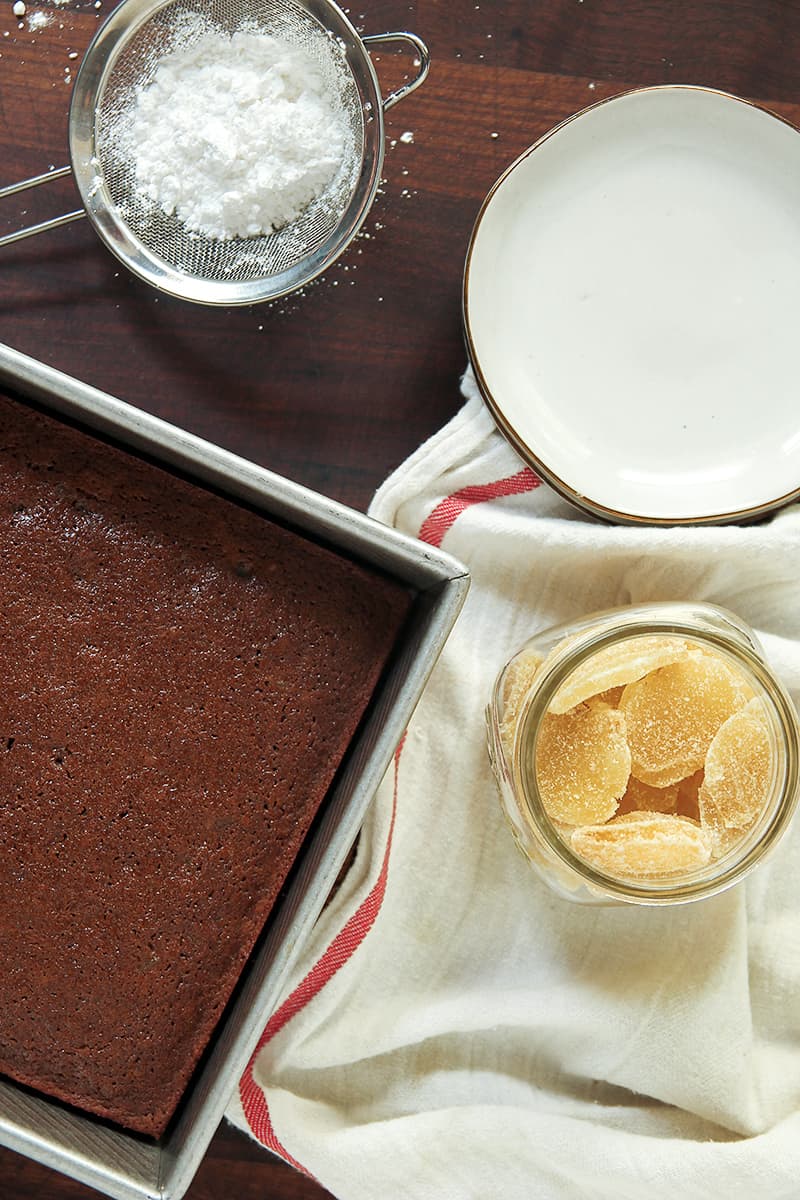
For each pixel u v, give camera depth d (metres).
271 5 0.69
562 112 0.71
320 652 0.64
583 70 0.71
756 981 0.71
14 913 0.64
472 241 0.68
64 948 0.64
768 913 0.71
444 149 0.71
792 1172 0.69
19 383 0.63
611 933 0.70
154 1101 0.64
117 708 0.64
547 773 0.65
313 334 0.71
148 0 0.69
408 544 0.61
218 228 0.71
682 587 0.70
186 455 0.62
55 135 0.71
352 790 0.61
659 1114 0.71
